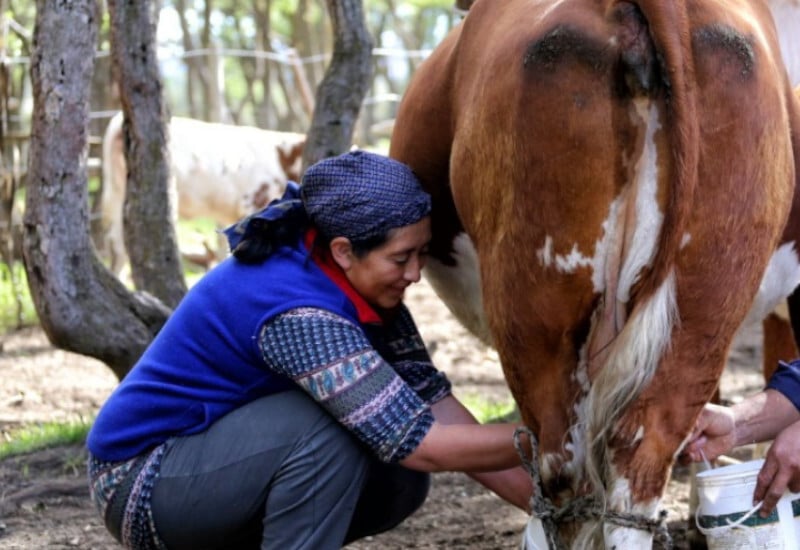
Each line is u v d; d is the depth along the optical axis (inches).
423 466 100.3
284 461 102.4
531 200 91.7
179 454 104.2
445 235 122.0
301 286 102.0
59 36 175.9
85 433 203.6
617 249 90.0
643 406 90.7
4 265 377.1
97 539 157.2
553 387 94.9
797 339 126.6
